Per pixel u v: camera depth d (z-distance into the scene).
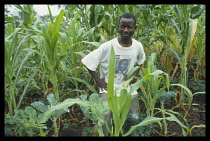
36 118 1.44
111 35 2.58
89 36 2.08
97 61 1.66
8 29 2.18
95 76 1.68
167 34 3.07
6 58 1.45
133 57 1.72
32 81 2.53
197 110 2.18
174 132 1.78
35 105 1.41
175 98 2.39
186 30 2.08
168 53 3.02
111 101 1.16
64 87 2.80
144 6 2.44
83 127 1.88
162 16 2.57
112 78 1.09
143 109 2.20
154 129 1.77
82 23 2.90
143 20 2.94
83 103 1.21
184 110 2.15
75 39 2.19
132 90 1.25
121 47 1.65
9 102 1.56
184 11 2.14
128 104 1.23
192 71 3.58
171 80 2.81
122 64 1.71
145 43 3.17
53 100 1.48
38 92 2.61
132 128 1.28
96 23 2.28
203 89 2.60
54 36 1.54
